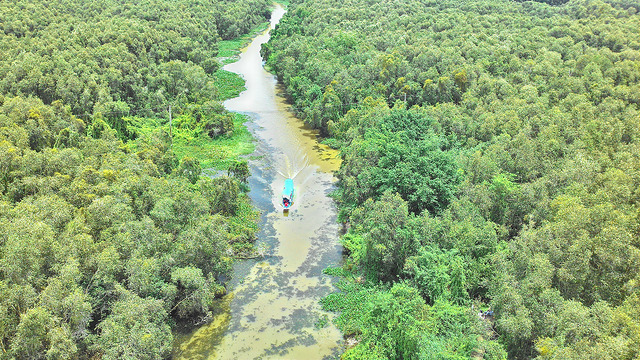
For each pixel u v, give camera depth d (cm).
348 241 5644
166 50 11556
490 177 5956
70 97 8044
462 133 7606
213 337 4466
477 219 5116
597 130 6631
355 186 6331
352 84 9762
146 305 3956
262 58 14950
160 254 4609
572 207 4656
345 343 4450
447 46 10525
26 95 7712
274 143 9069
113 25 10975
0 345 3400
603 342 3269
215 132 9094
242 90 12038
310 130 9806
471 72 9194
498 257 4481
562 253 4312
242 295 5075
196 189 6225
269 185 7475
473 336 3950
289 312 4841
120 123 8206
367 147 6731
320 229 6359
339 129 8900
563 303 3841
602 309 3669
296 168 8112
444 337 4044
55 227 4359
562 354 3247
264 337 4491
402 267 4994
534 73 9256
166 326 4116
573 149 6269
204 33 14575
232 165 7094
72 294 3656
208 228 4791
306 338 4500
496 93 8706
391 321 4047
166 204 4997
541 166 6181
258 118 10319
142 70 9862
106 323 3756
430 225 4947
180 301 4547
